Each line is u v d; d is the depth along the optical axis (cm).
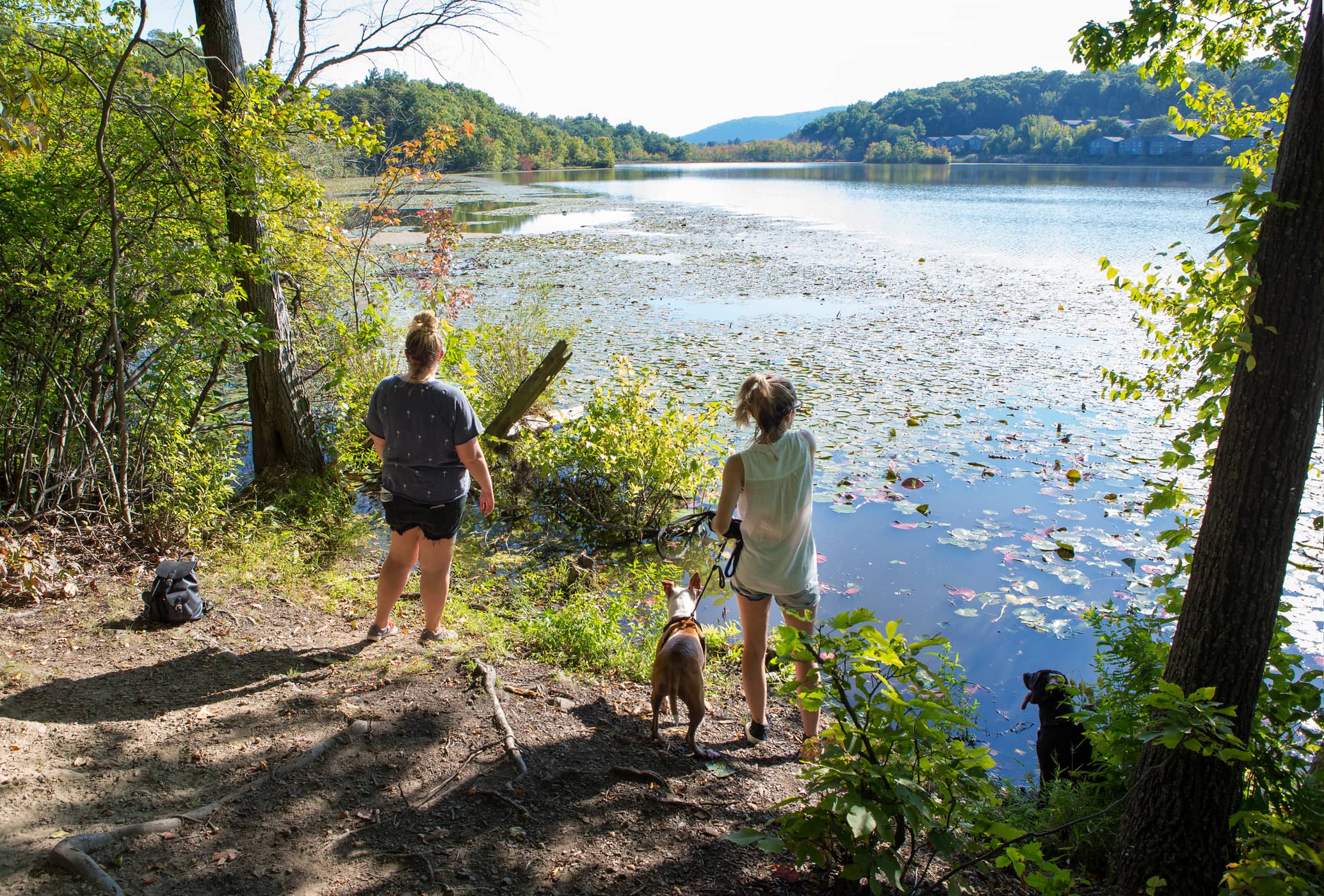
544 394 1006
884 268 2256
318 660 426
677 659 364
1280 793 310
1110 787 348
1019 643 543
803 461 356
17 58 536
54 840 267
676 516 756
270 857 271
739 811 321
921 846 293
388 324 962
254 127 625
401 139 1123
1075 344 1386
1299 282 265
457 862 275
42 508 564
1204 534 292
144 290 590
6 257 531
